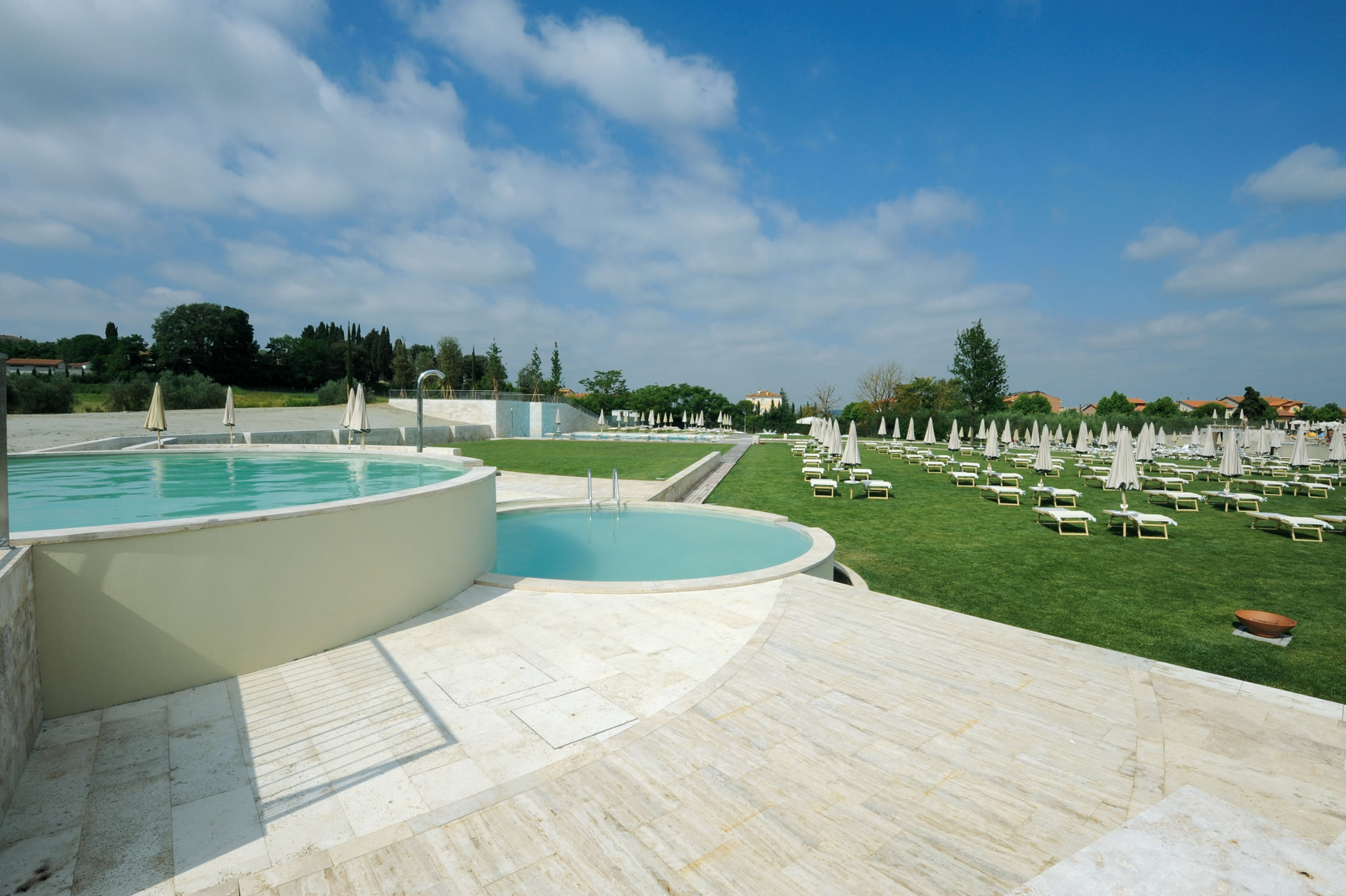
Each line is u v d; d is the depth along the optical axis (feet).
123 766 9.84
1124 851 5.30
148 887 7.38
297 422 98.37
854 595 18.63
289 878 7.45
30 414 86.38
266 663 13.52
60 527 20.59
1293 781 9.61
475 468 33.96
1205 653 18.90
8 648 9.09
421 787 9.41
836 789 9.30
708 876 7.51
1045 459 51.83
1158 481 57.77
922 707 11.86
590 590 18.92
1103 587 25.82
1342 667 17.93
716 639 15.30
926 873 7.60
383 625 15.84
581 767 9.75
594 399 234.17
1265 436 78.79
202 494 28.43
